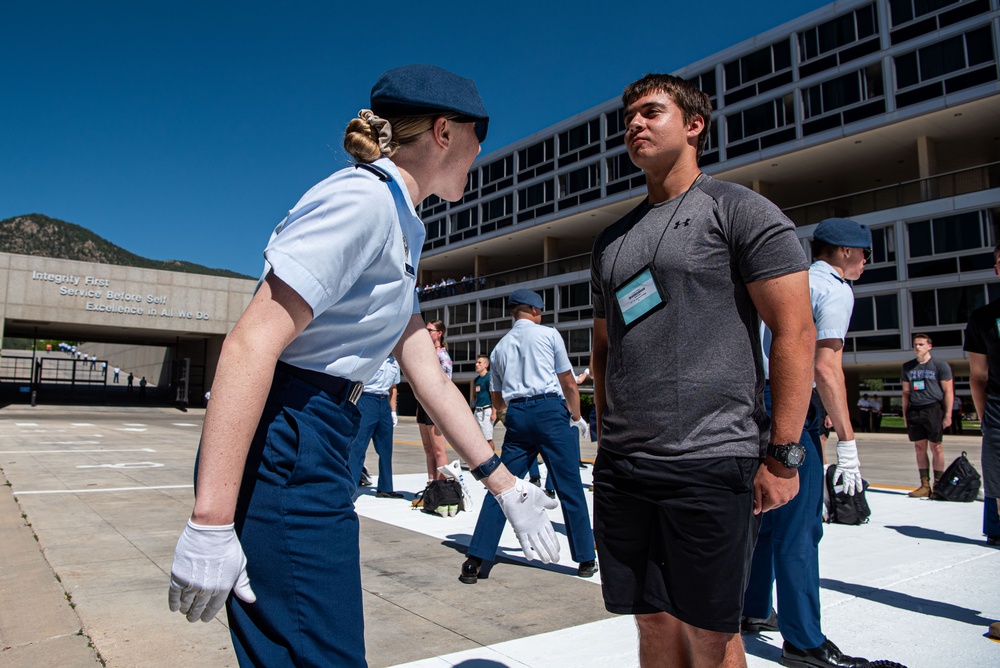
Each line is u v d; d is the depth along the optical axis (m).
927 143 27.62
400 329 1.53
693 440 1.77
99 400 39.97
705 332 1.81
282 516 1.31
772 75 30.97
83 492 6.76
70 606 3.26
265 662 1.29
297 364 1.38
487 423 8.29
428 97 1.51
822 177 32.94
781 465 1.73
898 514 6.22
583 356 38.25
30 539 4.62
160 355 55.91
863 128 27.62
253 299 1.28
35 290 33.78
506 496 1.72
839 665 2.70
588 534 4.12
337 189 1.34
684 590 1.77
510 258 51.06
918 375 7.43
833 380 2.88
